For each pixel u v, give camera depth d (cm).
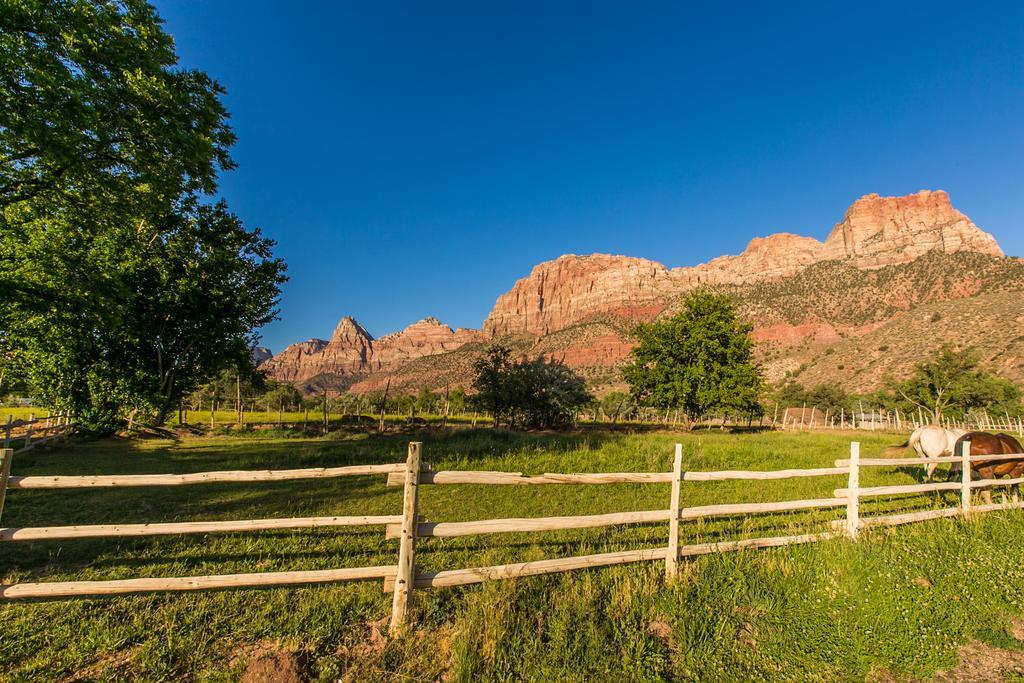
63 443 1858
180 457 1470
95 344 2102
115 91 1075
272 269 2812
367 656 376
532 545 613
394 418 4041
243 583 394
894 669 395
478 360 3000
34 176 1092
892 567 536
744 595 489
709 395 3456
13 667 347
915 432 1222
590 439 1770
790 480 1142
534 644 385
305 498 870
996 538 678
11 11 874
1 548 568
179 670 354
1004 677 389
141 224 1903
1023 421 4325
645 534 687
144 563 535
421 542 634
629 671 367
